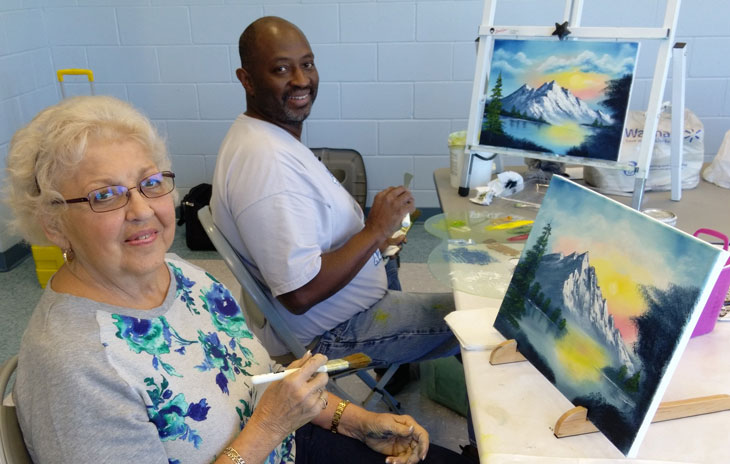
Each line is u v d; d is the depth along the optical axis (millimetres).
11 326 2402
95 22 3092
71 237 830
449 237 1552
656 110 1571
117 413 761
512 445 787
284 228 1274
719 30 2855
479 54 1791
